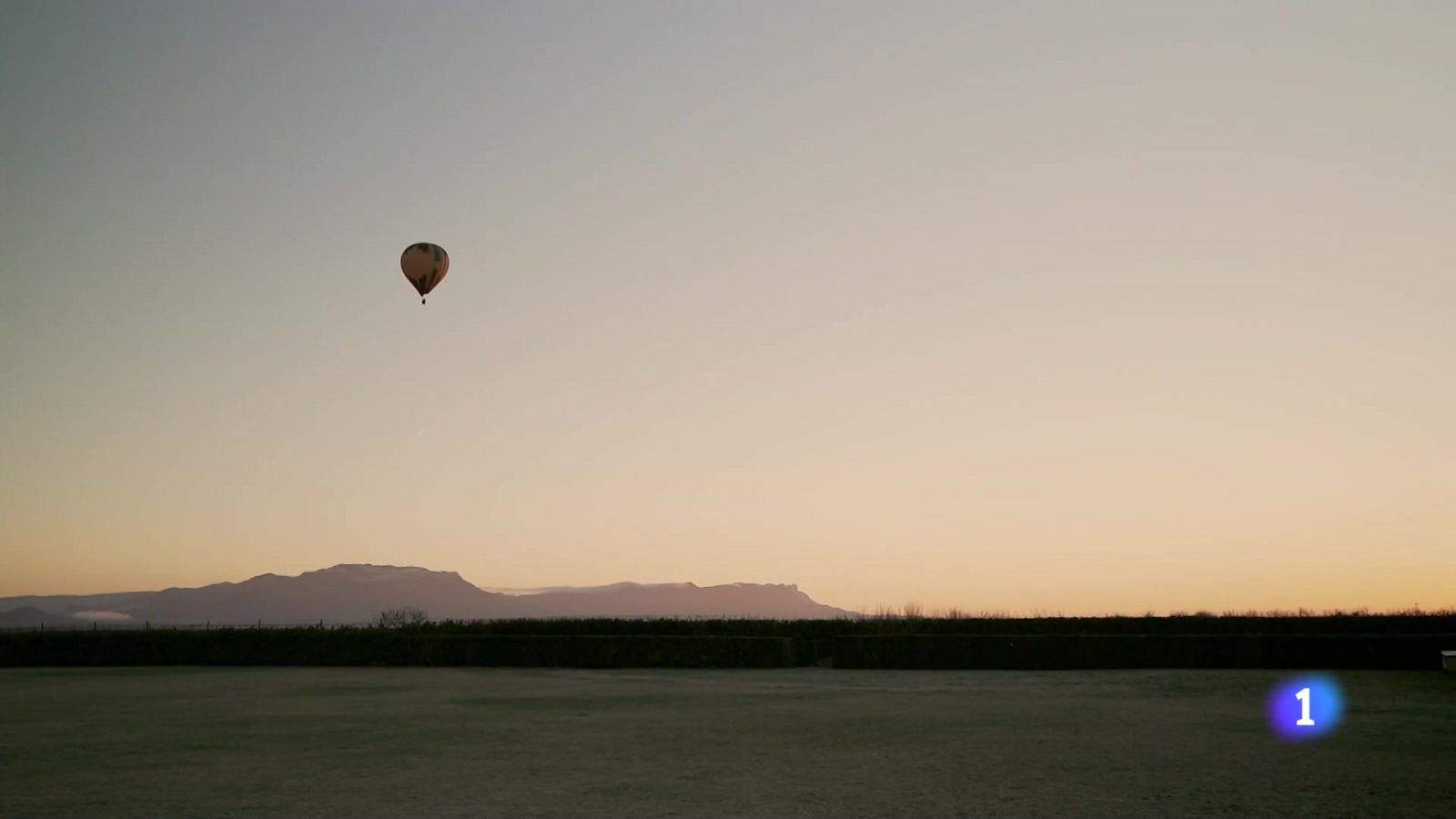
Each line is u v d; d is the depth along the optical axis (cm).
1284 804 1374
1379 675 3684
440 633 5409
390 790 1482
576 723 2298
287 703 2825
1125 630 5238
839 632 5416
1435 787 1484
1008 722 2300
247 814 1329
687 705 2719
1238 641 4153
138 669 4638
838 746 1911
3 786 1526
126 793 1470
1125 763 1698
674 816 1304
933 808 1352
